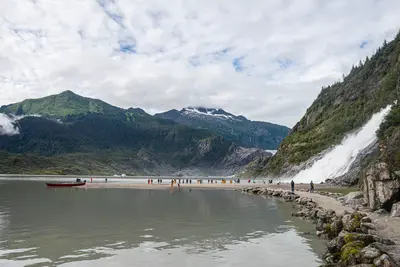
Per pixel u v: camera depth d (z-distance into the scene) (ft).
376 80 452.35
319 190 216.74
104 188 295.28
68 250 67.15
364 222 72.74
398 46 442.50
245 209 136.67
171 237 79.71
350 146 353.72
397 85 334.24
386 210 96.37
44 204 156.25
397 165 166.40
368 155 277.03
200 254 64.49
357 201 121.60
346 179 269.23
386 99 353.51
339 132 418.51
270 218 110.32
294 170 427.74
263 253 65.21
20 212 126.00
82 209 135.95
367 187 106.52
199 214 120.67
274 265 57.67
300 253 65.10
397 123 269.03
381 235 66.64
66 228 91.04
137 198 192.24
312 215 110.32
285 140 530.27
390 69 425.28
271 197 201.26
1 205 151.43
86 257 62.28
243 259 61.21
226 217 112.78
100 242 74.49
